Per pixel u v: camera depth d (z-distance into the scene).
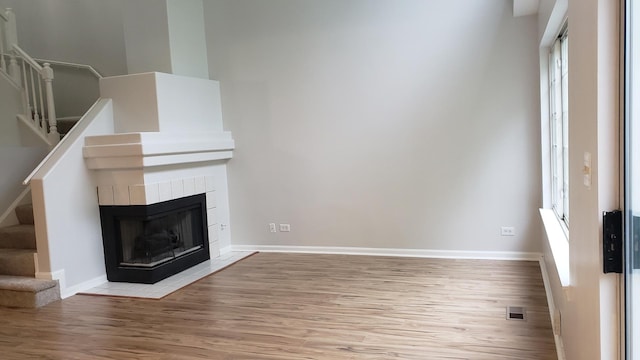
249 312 3.97
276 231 6.10
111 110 5.27
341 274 4.95
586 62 1.74
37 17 7.05
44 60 6.47
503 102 5.11
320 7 5.65
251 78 6.00
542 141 4.85
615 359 1.54
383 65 5.47
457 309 3.80
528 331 3.34
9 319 4.07
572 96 2.19
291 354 3.15
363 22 5.50
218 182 6.08
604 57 1.50
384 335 3.38
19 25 7.08
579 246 2.03
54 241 4.55
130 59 5.70
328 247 5.89
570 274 2.38
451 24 5.20
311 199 5.90
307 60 5.75
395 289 4.38
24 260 4.62
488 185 5.23
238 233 6.28
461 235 5.37
